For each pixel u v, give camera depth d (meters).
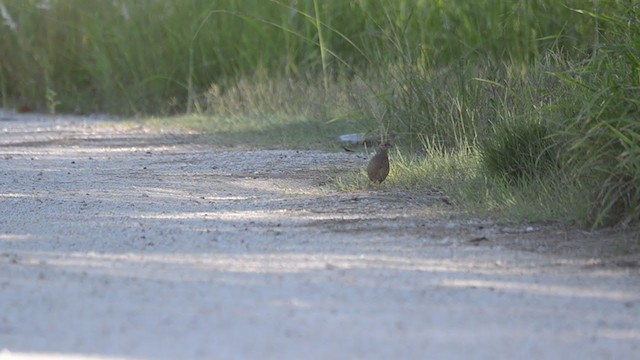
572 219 18.28
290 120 33.09
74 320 12.20
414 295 13.38
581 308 12.91
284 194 22.19
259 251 16.22
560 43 30.11
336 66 37.19
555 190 19.38
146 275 14.52
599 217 17.16
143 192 22.50
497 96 25.77
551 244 16.67
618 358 11.00
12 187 23.25
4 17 44.22
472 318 12.36
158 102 40.56
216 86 37.97
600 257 15.80
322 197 21.62
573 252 16.12
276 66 38.25
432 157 23.83
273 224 18.61
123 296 13.32
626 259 15.66
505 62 29.58
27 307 12.80
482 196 20.23
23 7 44.31
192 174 25.22
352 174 24.03
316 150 29.00
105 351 11.00
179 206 20.77
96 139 33.09
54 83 43.47
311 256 15.84
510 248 16.44
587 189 18.48
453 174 22.33
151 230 18.05
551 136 19.48
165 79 40.66
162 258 15.72
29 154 29.55
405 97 28.23
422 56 29.56
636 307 13.00
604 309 12.88
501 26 31.69
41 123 38.66
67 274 14.57
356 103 31.08
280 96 35.44
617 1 20.06
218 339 11.43
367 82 31.66
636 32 18.95
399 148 26.28
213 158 27.84
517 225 18.17
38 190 22.83
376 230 17.98
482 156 22.20
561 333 11.84
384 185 22.56
